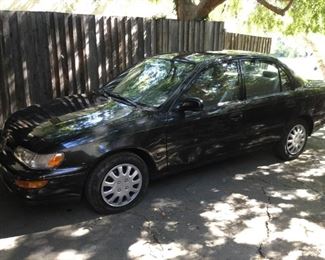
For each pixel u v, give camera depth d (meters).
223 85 5.00
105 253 3.59
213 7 9.07
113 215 4.25
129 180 4.32
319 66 19.05
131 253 3.60
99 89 5.39
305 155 6.33
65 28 6.74
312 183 5.25
